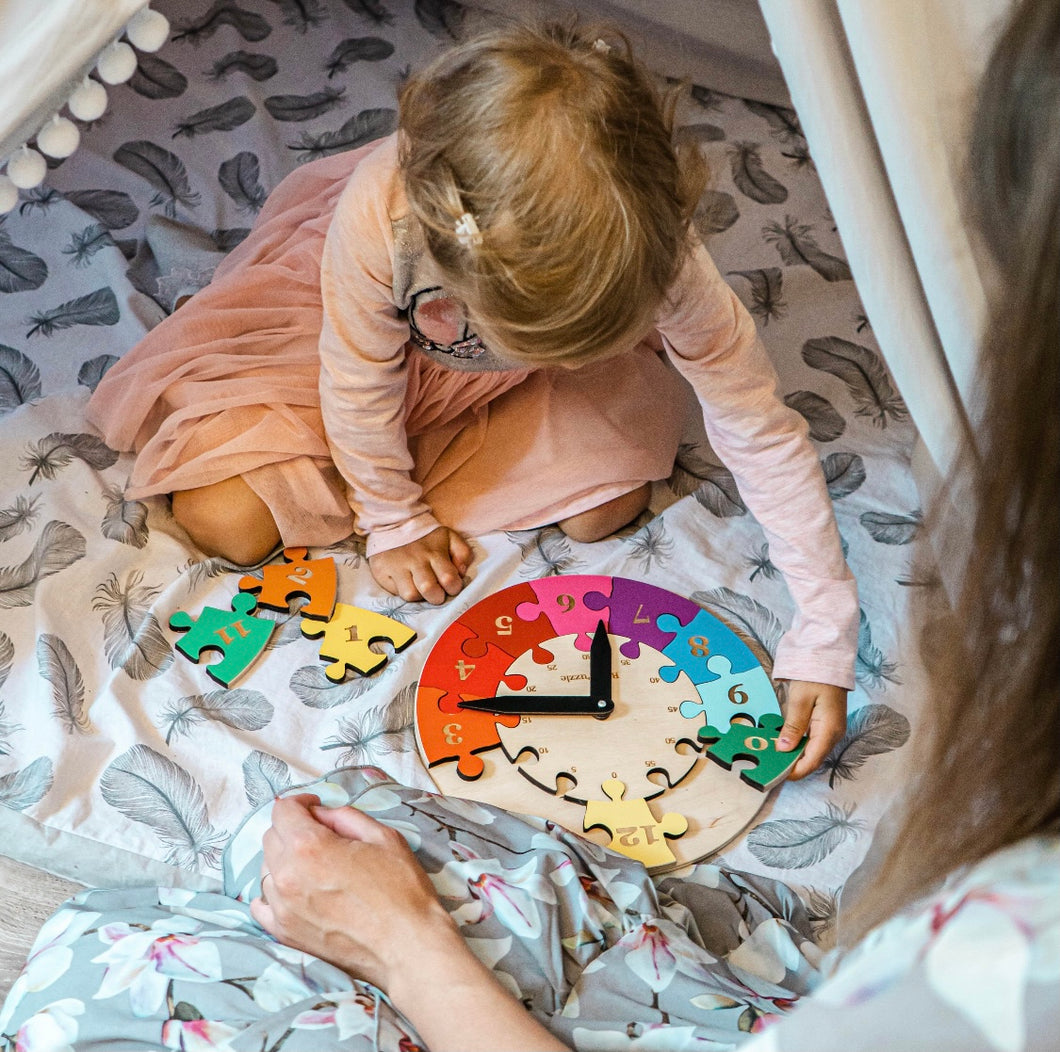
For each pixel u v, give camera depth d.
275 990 0.78
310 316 1.33
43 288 1.51
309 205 1.37
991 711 0.37
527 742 1.11
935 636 0.49
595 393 1.35
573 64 0.83
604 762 1.10
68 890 1.04
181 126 1.72
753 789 1.09
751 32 1.77
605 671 1.16
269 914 0.85
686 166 0.91
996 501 0.34
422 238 0.94
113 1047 0.75
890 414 1.47
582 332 0.83
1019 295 0.32
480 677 1.16
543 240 0.79
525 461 1.33
